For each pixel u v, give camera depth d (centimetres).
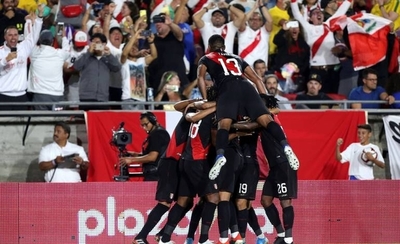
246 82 3491
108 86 4688
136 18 5184
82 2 5131
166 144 4141
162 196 3538
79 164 4428
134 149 4553
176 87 4678
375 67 5025
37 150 4666
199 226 4009
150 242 4003
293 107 4897
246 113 3447
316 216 4100
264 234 4041
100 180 4522
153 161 4122
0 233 4019
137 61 4806
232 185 3431
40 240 4022
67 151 4447
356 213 4119
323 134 4644
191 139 3469
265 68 4741
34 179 4662
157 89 4891
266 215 3891
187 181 3516
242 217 3550
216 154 3334
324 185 4116
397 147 4694
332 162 4625
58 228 4028
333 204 4112
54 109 4688
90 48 4631
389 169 4750
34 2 5194
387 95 4794
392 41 5094
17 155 4662
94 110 4597
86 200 4038
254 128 3441
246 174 3534
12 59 4606
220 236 3416
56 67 4684
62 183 4038
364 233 4116
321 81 5012
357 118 4647
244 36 4991
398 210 4128
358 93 4834
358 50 4962
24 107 4684
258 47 4991
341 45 5034
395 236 4119
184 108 3597
